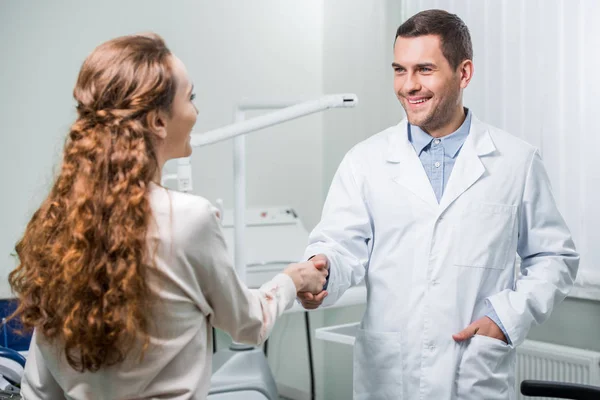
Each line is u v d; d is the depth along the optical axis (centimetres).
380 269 166
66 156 98
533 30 237
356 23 318
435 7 274
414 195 163
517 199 164
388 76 297
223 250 104
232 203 332
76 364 98
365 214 169
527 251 169
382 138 176
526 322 156
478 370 154
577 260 167
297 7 341
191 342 103
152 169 99
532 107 239
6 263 289
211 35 323
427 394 157
